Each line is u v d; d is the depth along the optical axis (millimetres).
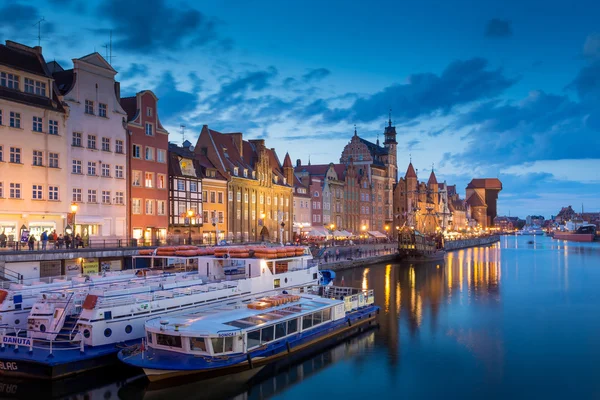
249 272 41281
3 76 50406
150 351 29469
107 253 51031
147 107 66625
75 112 56688
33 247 46062
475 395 29625
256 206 94062
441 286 70438
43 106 53000
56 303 31094
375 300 58062
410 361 35250
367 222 145625
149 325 29875
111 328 30500
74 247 49312
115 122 61625
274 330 32938
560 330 43906
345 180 133750
